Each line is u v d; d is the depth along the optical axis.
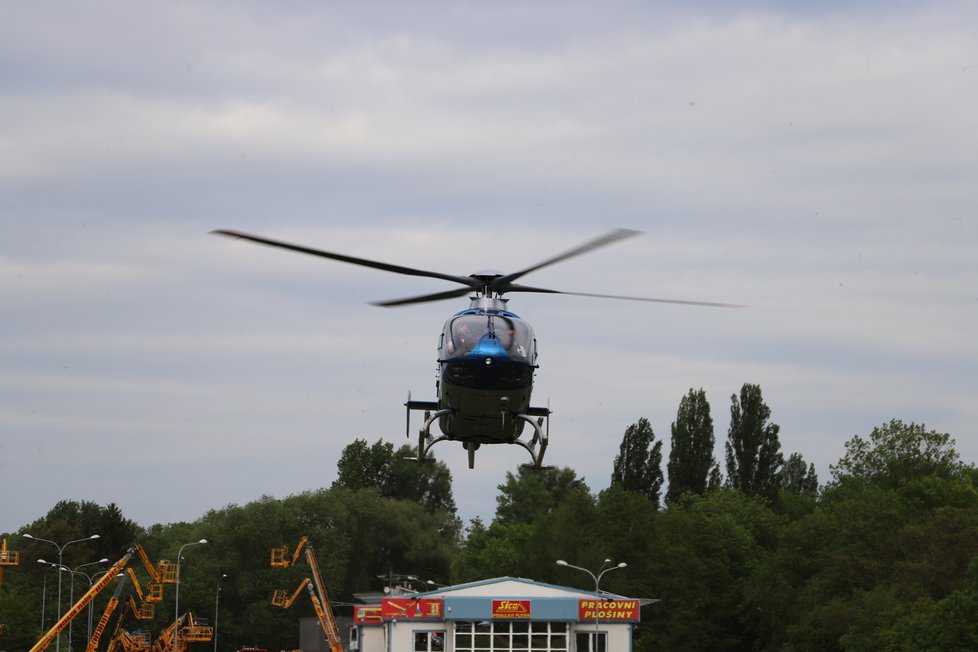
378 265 29.25
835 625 88.56
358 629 106.06
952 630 69.31
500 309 31.69
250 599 144.88
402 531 157.25
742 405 148.25
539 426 31.50
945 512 90.69
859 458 132.00
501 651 95.44
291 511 148.50
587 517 124.81
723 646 117.75
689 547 120.00
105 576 96.94
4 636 110.44
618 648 96.62
